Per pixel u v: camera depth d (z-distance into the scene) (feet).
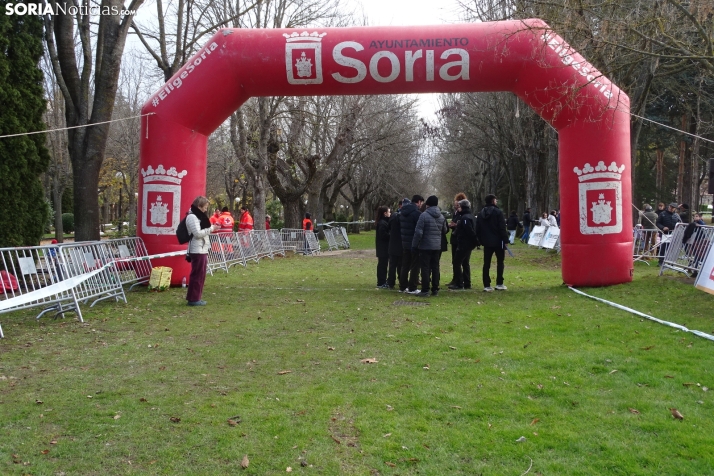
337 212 235.20
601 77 31.99
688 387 15.64
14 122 38.06
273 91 35.32
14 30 39.14
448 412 14.05
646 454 11.60
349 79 33.83
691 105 78.74
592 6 29.94
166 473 10.95
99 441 12.30
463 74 33.35
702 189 164.76
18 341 21.35
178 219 35.50
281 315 26.86
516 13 42.24
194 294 29.55
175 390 15.71
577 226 33.32
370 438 12.51
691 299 27.58
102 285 29.50
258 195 74.59
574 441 12.27
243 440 12.39
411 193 163.53
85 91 40.22
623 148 32.81
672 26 37.52
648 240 50.24
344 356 19.34
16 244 38.63
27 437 12.45
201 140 36.22
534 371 17.29
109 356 19.30
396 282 41.29
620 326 23.13
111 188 159.43
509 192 146.82
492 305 29.25
